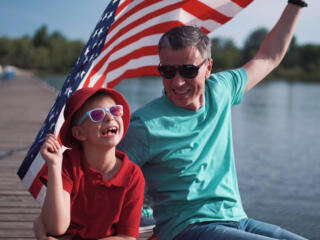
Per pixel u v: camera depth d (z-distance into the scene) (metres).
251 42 119.56
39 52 117.62
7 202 3.74
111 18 1.95
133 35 2.19
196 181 1.89
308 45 111.00
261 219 4.70
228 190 1.95
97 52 1.98
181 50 1.80
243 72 2.27
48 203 1.48
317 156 9.19
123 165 1.68
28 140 7.52
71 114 1.56
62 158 1.63
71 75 1.89
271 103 27.88
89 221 1.62
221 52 112.44
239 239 1.70
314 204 5.34
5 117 11.22
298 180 6.84
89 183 1.61
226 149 2.02
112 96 1.68
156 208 1.98
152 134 1.82
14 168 5.20
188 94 1.87
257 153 9.61
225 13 2.41
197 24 2.41
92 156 1.65
